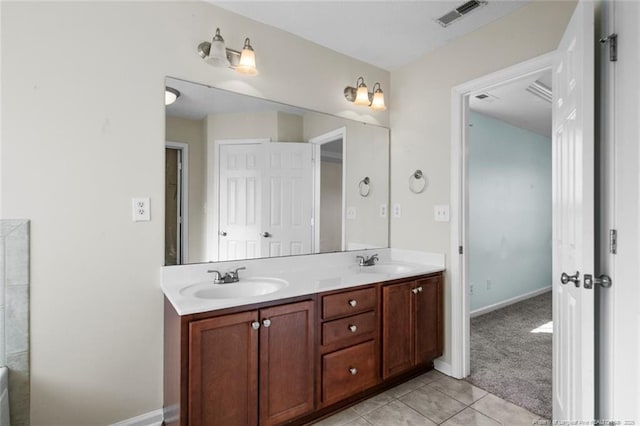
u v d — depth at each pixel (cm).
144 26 168
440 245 237
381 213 268
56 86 147
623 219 114
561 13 177
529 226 441
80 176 152
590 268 118
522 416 181
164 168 174
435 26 211
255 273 206
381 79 270
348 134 249
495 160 386
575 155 134
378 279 197
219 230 193
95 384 156
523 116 373
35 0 143
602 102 128
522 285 429
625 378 112
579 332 127
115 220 161
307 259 228
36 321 143
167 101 175
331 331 176
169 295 153
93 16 155
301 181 226
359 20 205
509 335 305
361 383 189
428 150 245
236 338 145
